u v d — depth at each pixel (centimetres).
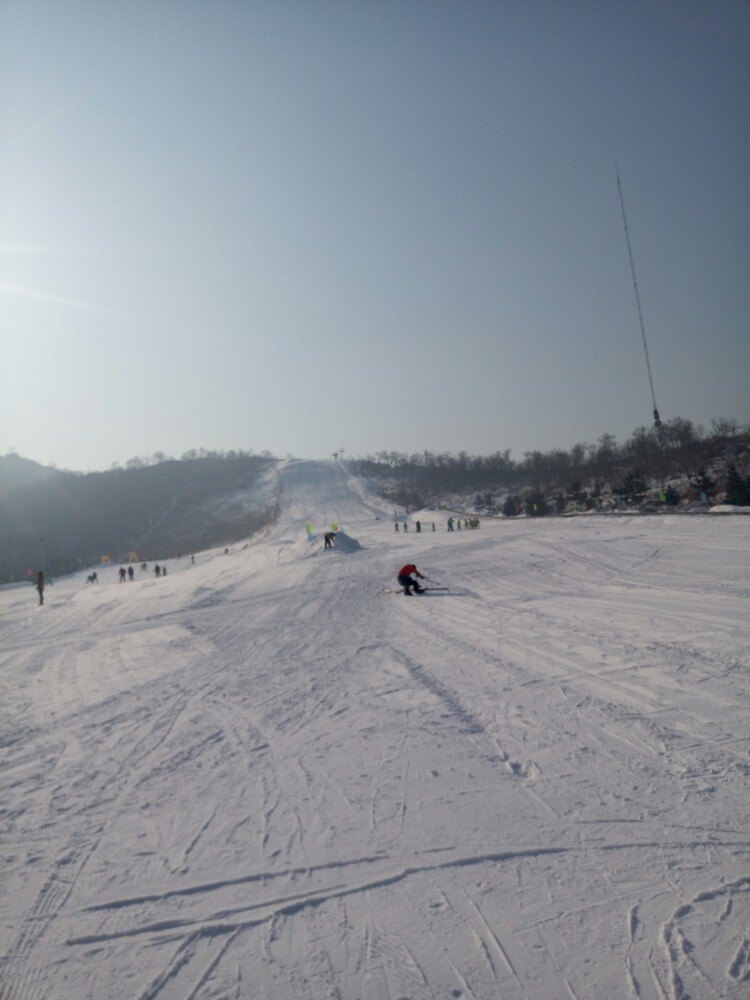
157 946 370
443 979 327
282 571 3144
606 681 801
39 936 386
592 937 349
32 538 11831
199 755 679
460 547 3303
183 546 10731
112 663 1284
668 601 1295
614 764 558
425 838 463
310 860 448
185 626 1723
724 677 764
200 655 1277
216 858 461
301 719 775
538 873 410
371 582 2336
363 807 520
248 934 374
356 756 633
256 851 466
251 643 1362
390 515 10200
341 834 480
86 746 741
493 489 11650
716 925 350
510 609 1425
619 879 397
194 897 415
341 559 3478
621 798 496
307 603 1950
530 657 966
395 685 891
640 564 1925
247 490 15575
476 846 446
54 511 13525
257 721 783
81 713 895
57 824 535
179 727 786
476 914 376
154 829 514
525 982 321
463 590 1842
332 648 1219
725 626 1016
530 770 562
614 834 447
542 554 2514
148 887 431
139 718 842
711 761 544
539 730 656
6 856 486
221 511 13500
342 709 802
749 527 2486
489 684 844
